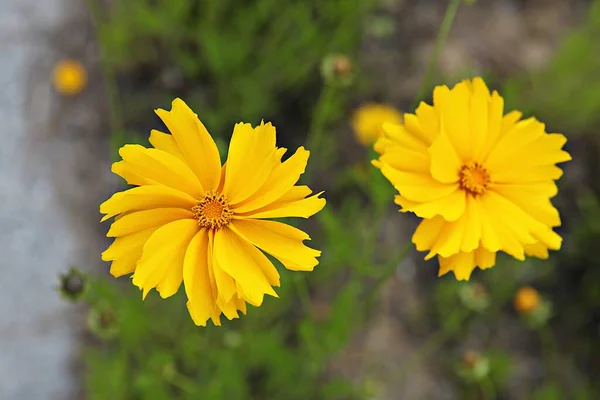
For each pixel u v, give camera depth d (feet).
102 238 1.64
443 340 1.73
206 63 1.70
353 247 1.56
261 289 1.17
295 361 1.59
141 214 1.16
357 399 1.66
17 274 1.59
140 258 1.17
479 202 1.28
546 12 1.94
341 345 1.55
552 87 1.76
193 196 1.19
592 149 1.82
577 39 1.71
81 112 1.68
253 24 1.68
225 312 1.17
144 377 1.46
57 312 1.60
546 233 1.28
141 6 1.64
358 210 1.72
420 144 1.26
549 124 1.79
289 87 1.74
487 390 1.71
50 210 1.63
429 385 1.71
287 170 1.18
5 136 1.64
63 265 1.61
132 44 1.70
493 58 1.87
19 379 1.57
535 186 1.29
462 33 1.88
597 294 1.76
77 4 1.71
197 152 1.18
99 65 1.70
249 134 1.18
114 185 1.66
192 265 1.17
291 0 1.70
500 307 1.76
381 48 1.82
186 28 1.69
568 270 1.78
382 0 1.82
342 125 1.77
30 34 1.68
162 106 1.70
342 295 1.53
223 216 1.18
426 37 1.86
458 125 1.26
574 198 1.80
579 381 1.76
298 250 1.18
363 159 1.75
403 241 1.74
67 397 1.58
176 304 1.57
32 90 1.66
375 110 1.71
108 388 1.53
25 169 1.63
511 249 1.26
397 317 1.73
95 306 1.39
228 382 1.53
